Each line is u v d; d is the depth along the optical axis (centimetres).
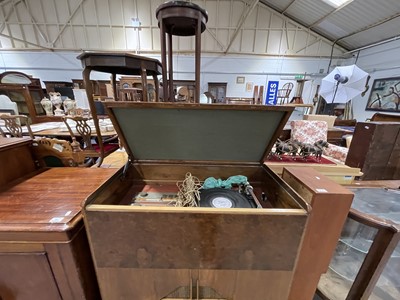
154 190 114
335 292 112
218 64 657
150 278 80
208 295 84
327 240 84
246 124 102
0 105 345
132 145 114
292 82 667
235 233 71
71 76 647
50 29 598
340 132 323
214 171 122
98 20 593
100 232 70
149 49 629
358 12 450
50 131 251
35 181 106
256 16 602
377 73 546
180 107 91
